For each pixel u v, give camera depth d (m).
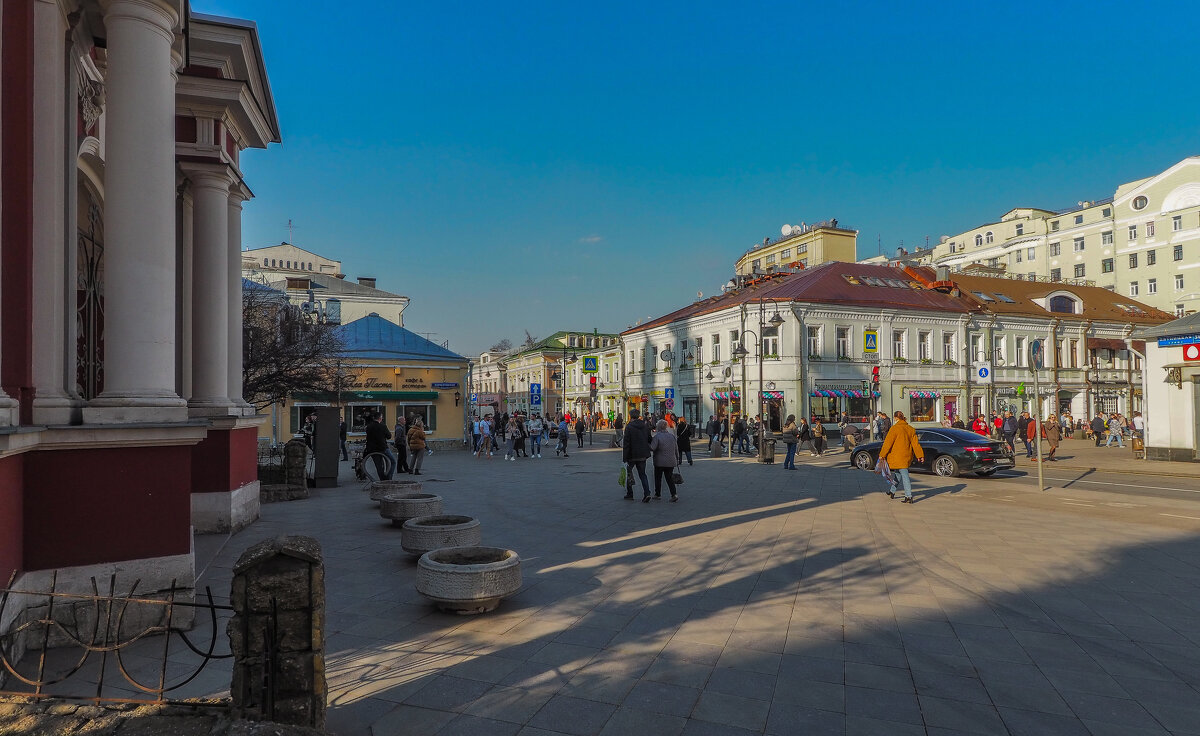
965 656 4.96
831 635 5.39
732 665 4.76
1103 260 66.06
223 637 5.25
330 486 15.88
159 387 5.57
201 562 7.59
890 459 12.98
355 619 5.75
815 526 10.21
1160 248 61.69
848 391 38.78
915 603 6.25
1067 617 5.86
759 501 13.13
